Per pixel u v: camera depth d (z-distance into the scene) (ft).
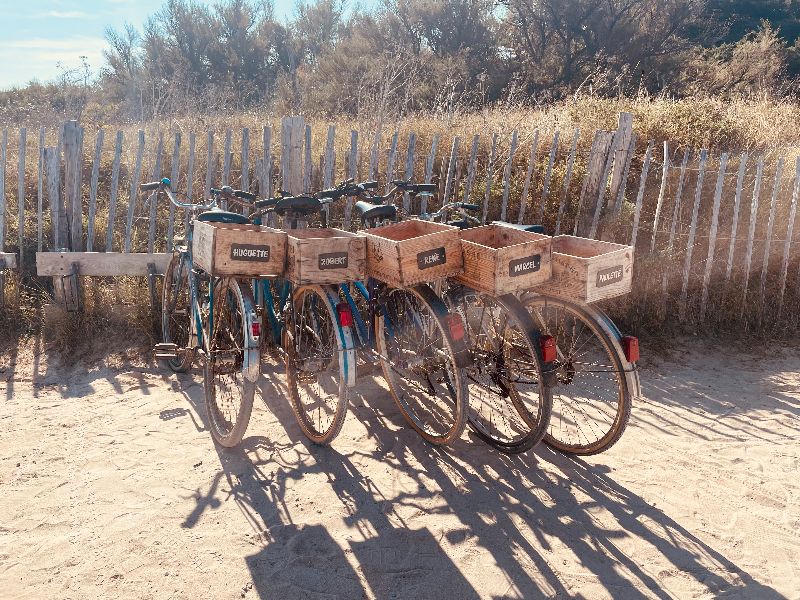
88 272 19.06
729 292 20.49
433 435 13.87
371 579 9.93
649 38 83.92
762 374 17.81
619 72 78.07
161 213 23.67
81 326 18.83
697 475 12.82
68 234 21.40
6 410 15.15
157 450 13.58
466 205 15.35
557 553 10.53
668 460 13.38
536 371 12.64
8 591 9.52
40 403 15.57
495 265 11.64
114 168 20.30
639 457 13.51
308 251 12.26
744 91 57.52
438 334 13.53
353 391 16.49
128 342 18.60
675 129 28.32
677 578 9.95
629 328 20.06
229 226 13.89
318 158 25.62
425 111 32.89
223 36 99.09
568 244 13.41
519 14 84.53
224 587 9.71
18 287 19.72
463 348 12.61
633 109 30.48
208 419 14.26
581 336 16.42
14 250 21.61
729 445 14.01
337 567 10.18
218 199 16.63
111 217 20.48
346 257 12.68
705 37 99.45
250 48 98.37
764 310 20.44
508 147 25.61
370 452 13.69
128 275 19.57
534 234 12.66
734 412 15.60
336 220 22.56
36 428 14.37
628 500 11.98
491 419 15.11
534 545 10.73
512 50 85.92
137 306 19.29
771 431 14.64
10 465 12.87
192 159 20.77
